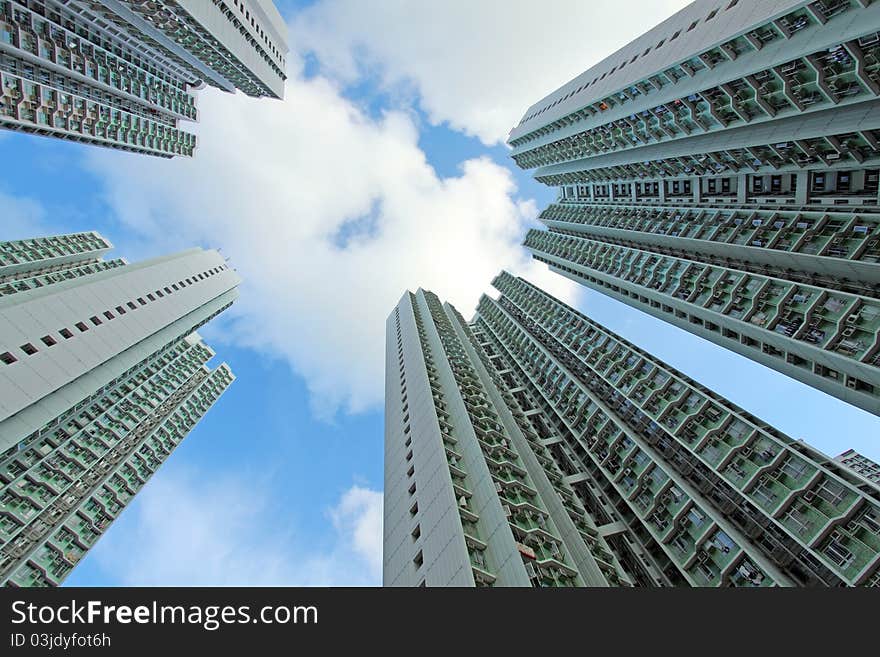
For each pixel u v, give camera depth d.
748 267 67.31
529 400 98.81
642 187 91.88
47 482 70.56
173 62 102.81
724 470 51.75
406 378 77.94
